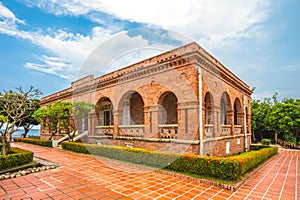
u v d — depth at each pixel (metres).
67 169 7.88
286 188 5.78
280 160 11.04
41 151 13.46
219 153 10.78
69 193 5.25
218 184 5.79
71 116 14.12
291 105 19.97
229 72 13.52
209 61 10.17
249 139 17.00
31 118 22.98
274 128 23.34
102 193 5.24
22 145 17.91
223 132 11.89
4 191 5.41
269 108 26.56
